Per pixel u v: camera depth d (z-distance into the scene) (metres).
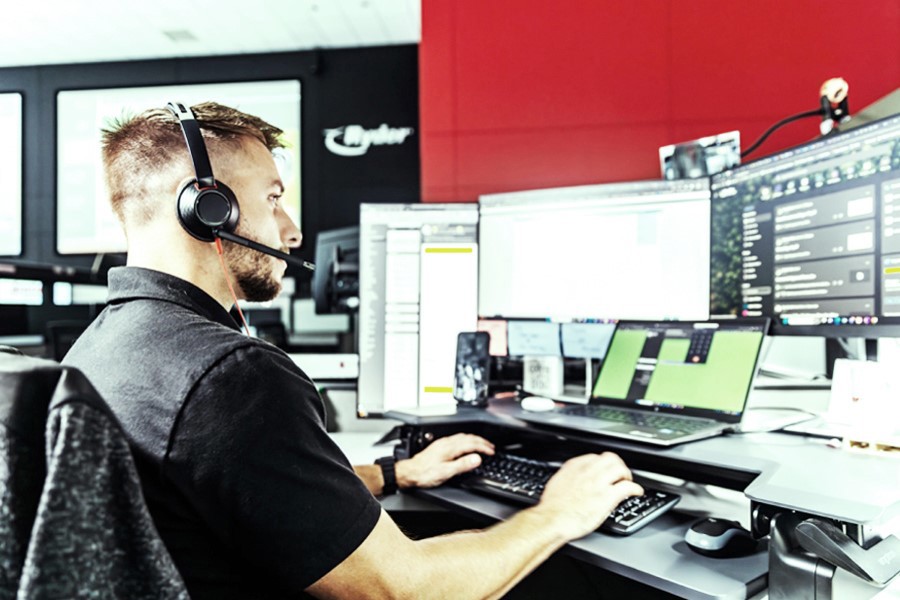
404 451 1.18
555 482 0.84
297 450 0.55
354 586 0.58
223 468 0.52
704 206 1.17
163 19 4.84
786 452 0.84
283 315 2.88
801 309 1.01
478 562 0.66
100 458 0.39
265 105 5.53
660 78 1.92
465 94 2.00
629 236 1.24
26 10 4.64
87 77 5.64
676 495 0.85
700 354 1.08
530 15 1.97
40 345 2.32
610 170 1.95
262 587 0.58
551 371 1.39
